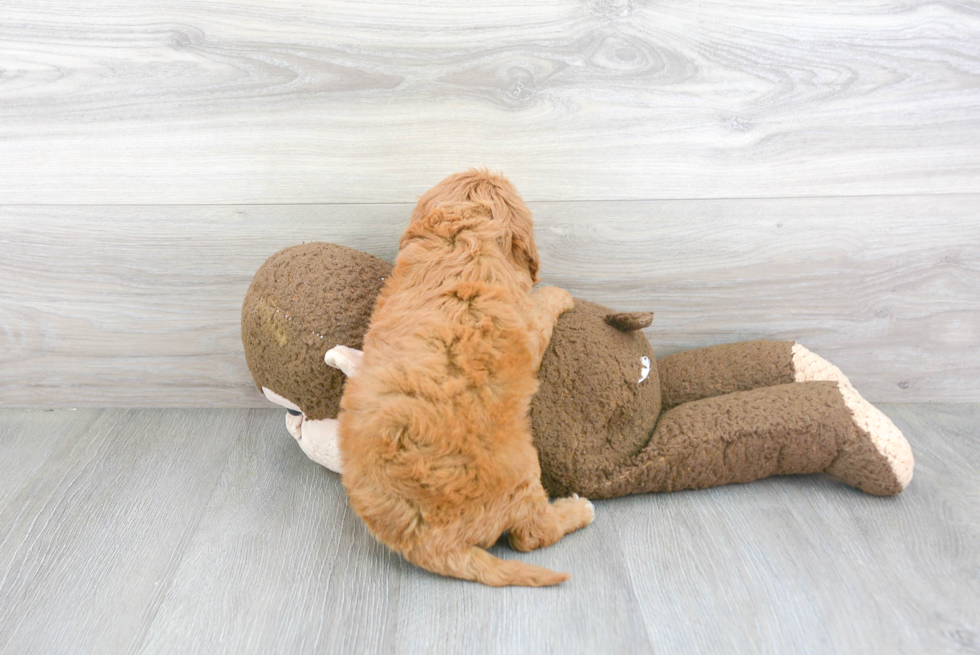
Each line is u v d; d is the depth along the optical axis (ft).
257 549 3.21
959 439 4.15
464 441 2.80
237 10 3.63
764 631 2.70
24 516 3.45
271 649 2.64
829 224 4.13
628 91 3.82
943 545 3.21
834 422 3.41
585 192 4.02
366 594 2.92
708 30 3.72
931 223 4.13
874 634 2.69
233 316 4.33
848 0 3.67
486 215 3.18
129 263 4.17
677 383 4.08
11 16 3.64
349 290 3.41
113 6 3.63
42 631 2.73
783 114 3.89
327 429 3.55
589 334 3.50
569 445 3.42
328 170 3.95
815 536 3.26
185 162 3.93
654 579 2.98
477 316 2.93
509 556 3.14
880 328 4.39
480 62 3.74
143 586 2.97
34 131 3.85
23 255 4.14
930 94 3.86
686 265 4.21
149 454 4.04
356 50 3.71
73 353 4.42
